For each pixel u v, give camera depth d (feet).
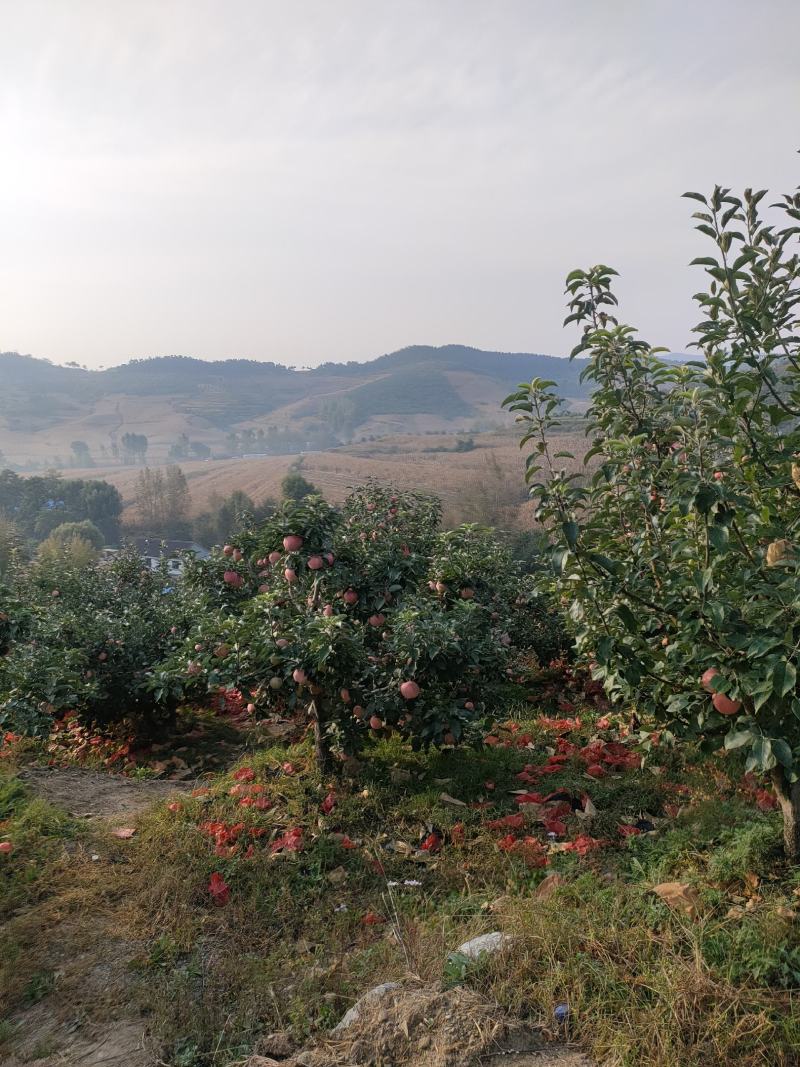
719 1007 8.64
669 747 18.78
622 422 14.97
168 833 15.66
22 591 36.88
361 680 19.38
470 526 24.39
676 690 13.66
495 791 18.10
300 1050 9.47
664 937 10.09
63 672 24.21
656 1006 8.68
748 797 15.90
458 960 10.05
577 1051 8.39
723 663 11.48
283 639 18.69
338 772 19.48
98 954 11.76
